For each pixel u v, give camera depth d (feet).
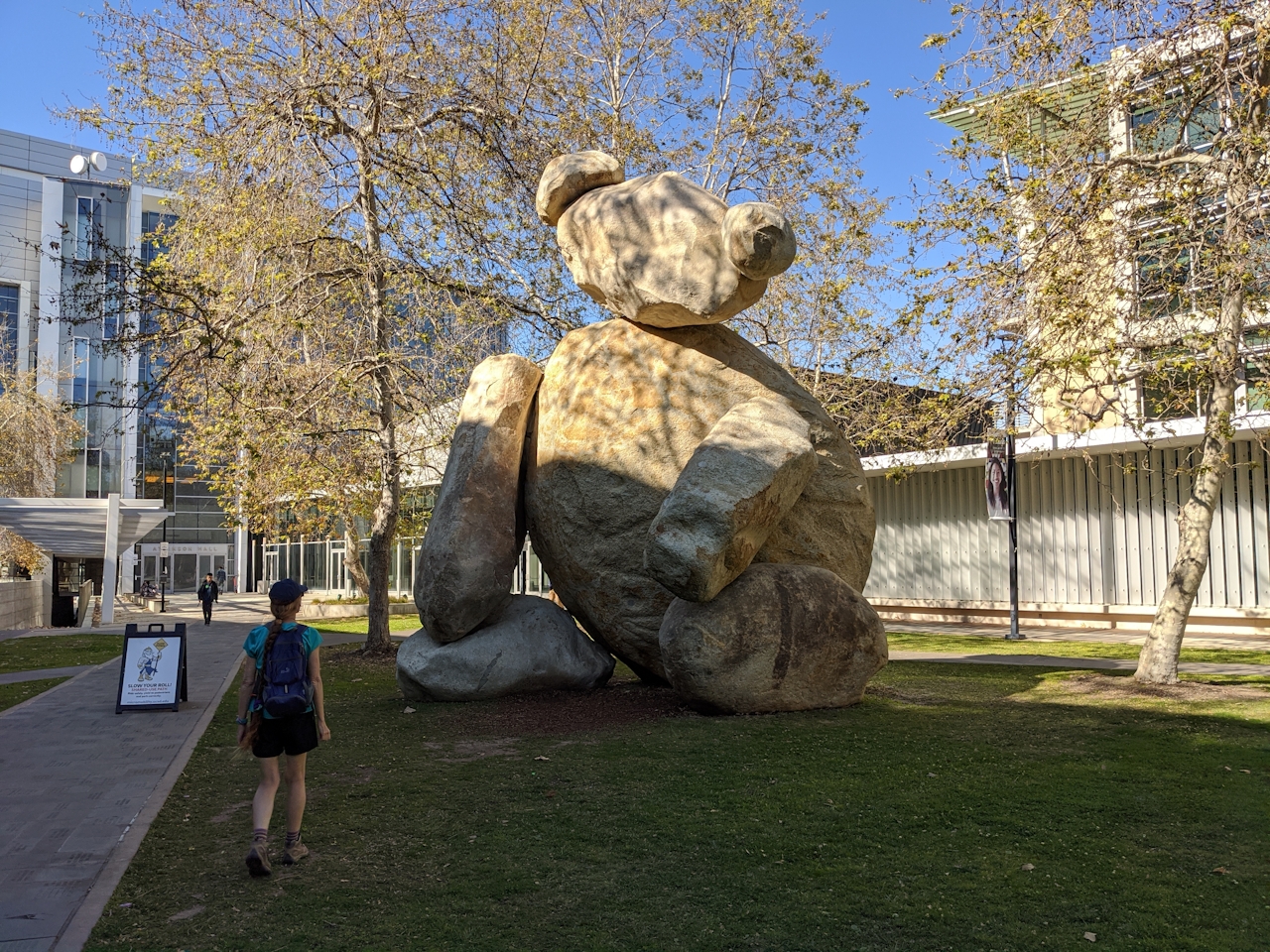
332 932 14.06
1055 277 35.22
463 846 17.88
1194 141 47.83
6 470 114.73
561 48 61.57
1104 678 39.14
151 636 37.24
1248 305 36.58
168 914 14.88
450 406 56.80
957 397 38.17
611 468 32.94
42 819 20.57
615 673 43.45
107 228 144.46
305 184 49.34
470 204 48.67
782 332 66.74
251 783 23.70
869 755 24.08
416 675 34.12
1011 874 15.94
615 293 31.86
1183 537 37.45
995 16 37.42
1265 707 31.22
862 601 31.32
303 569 175.83
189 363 43.16
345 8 49.47
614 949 13.37
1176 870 16.11
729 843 17.67
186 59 48.32
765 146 64.49
